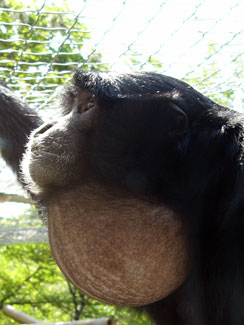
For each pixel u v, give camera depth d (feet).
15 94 2.52
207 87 2.82
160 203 1.76
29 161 1.79
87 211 1.74
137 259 1.71
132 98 1.80
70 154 1.78
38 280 5.25
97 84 1.84
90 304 4.99
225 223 1.69
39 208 2.16
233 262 1.68
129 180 1.76
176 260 1.74
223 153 1.75
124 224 1.73
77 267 1.73
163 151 1.78
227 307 1.70
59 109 1.98
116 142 1.78
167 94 1.80
